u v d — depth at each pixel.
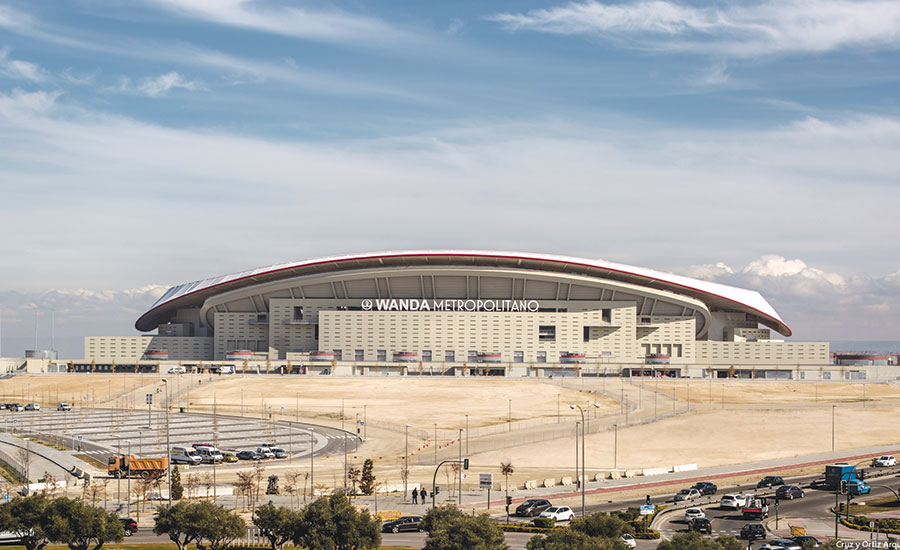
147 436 180.00
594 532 82.25
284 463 152.00
